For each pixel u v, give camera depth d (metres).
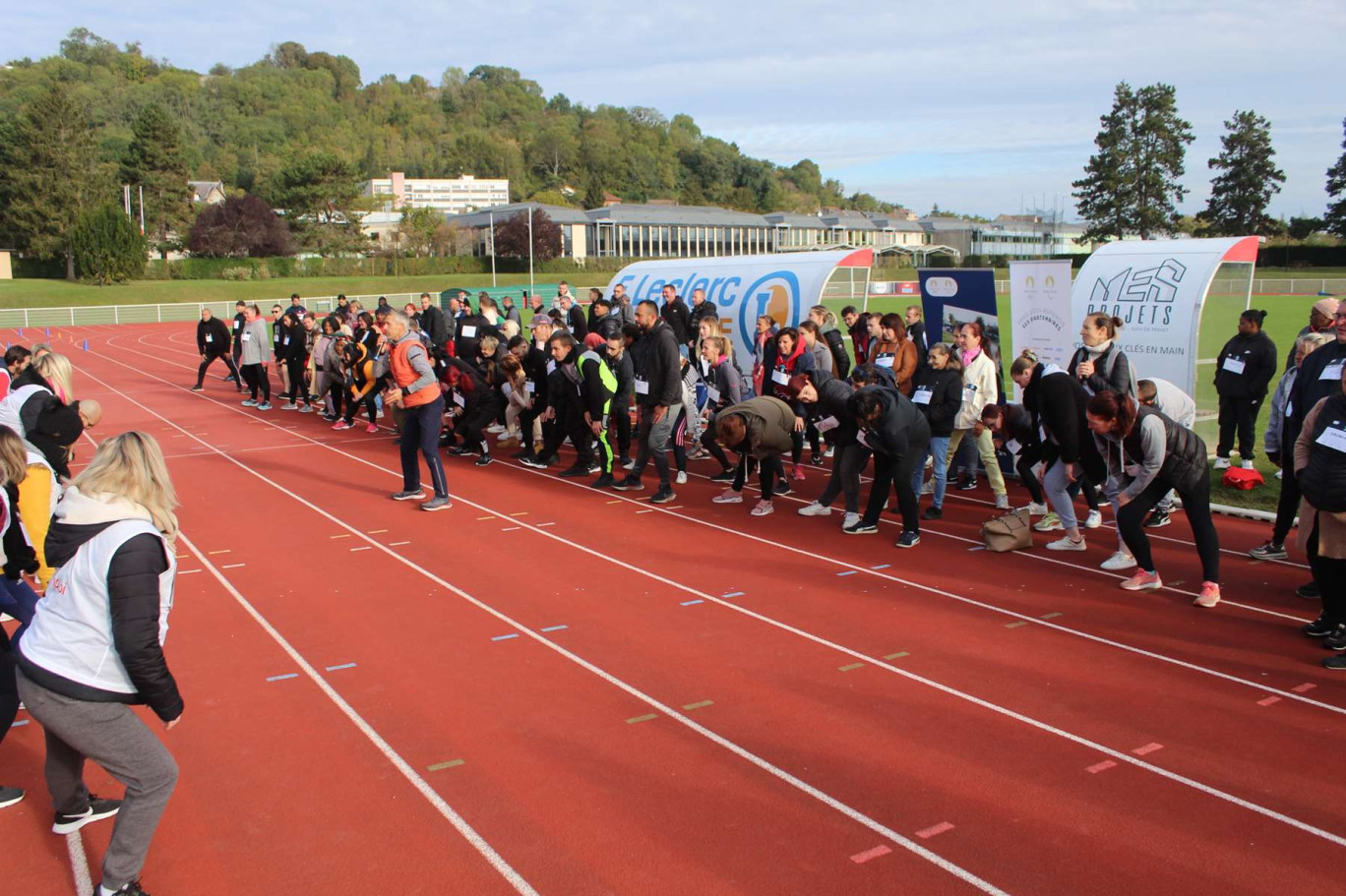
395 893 3.95
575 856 4.17
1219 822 4.36
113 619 3.65
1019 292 11.19
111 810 4.61
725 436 9.61
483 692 5.80
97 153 72.50
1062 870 4.02
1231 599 7.29
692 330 15.64
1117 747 5.06
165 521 3.92
